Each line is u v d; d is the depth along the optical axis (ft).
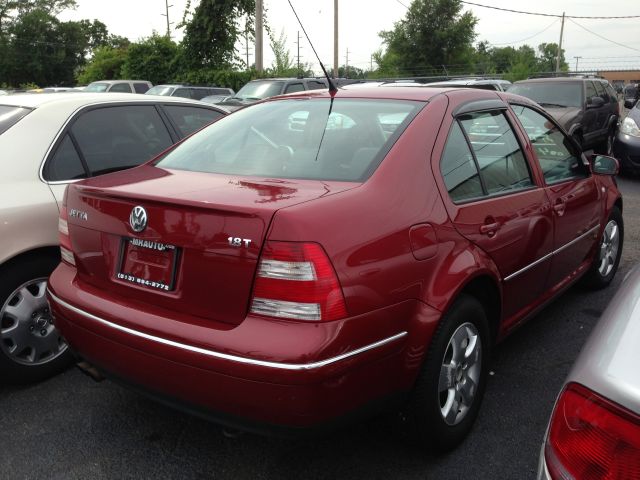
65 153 12.42
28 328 11.38
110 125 13.60
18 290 11.24
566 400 4.90
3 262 10.87
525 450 9.48
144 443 9.73
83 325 8.67
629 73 286.05
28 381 11.55
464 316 9.02
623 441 4.38
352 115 10.08
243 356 7.00
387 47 179.93
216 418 7.50
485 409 10.64
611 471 4.41
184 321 7.64
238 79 86.99
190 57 94.32
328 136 9.70
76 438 9.86
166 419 10.43
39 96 13.51
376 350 7.52
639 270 6.55
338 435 9.84
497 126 11.22
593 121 40.63
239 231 7.22
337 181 8.52
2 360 11.10
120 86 72.90
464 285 8.78
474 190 9.91
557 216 12.17
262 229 7.09
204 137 11.19
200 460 9.30
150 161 10.99
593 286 16.24
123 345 8.12
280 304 7.01
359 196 7.93
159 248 7.96
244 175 9.27
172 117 15.16
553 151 13.19
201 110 16.15
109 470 9.06
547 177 12.50
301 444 9.65
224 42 93.86
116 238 8.54
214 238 7.38
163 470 9.07
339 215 7.43
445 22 171.83
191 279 7.62
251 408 7.14
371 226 7.68
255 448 9.59
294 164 9.29
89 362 8.93
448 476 8.87
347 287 7.14
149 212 7.99
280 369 6.85
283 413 7.01
